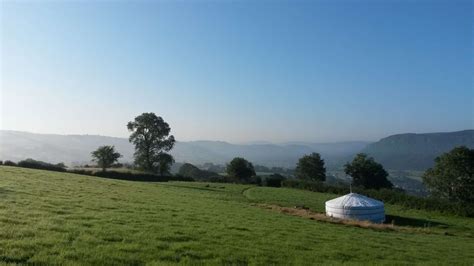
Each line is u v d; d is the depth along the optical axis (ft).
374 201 172.55
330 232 96.27
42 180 147.33
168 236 64.28
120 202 107.65
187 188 246.27
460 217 207.00
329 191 296.71
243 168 404.57
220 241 65.67
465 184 314.14
